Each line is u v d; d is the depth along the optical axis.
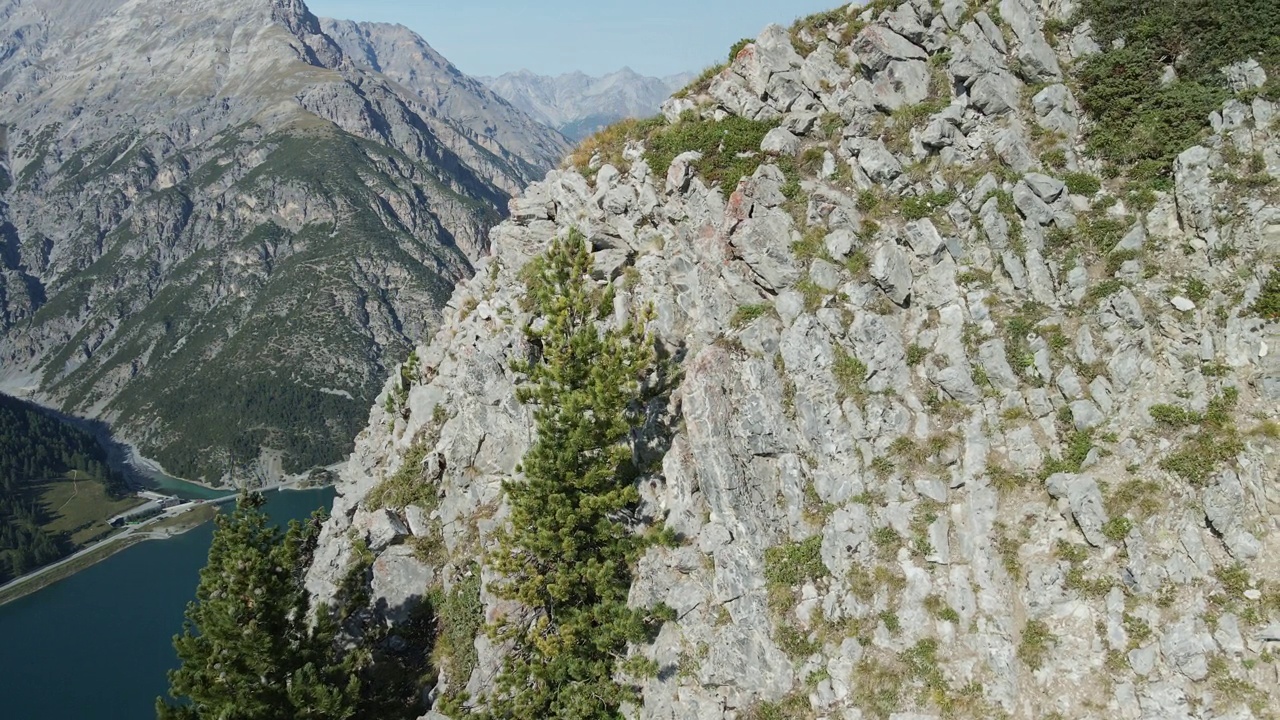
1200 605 21.22
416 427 45.75
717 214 34.06
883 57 32.97
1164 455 23.25
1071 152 29.69
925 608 24.50
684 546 29.44
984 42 32.03
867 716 23.84
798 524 27.80
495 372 40.34
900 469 26.55
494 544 37.59
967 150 30.70
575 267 35.34
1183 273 25.47
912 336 28.33
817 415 28.22
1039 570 23.48
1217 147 26.09
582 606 31.62
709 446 28.97
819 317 29.06
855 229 30.39
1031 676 22.58
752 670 26.28
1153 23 29.75
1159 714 20.64
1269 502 21.33
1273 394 22.44
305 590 39.94
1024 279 27.73
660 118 41.09
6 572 188.62
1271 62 27.09
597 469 30.55
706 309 33.03
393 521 41.53
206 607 35.41
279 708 32.62
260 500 42.94
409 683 36.75
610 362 31.16
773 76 35.84
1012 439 25.62
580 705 28.95
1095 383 25.22
